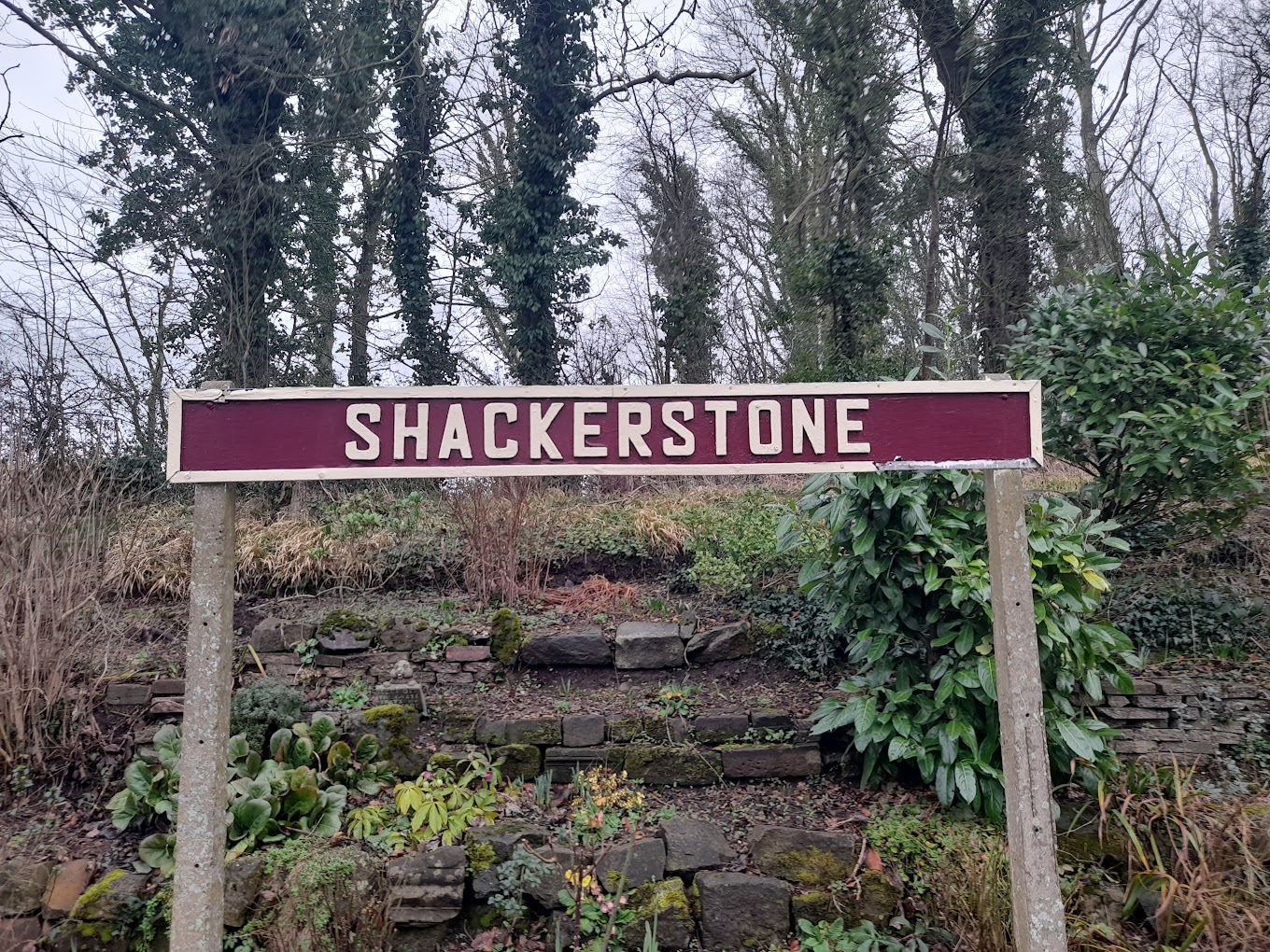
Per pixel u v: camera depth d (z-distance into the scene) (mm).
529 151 11992
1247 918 3150
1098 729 3807
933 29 12109
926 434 2701
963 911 3246
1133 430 5066
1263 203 13414
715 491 7934
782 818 4055
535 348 12047
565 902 3520
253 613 5656
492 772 4258
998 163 12039
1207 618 5176
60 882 3709
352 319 13648
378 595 5977
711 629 5215
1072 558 3703
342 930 3115
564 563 6375
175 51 10891
